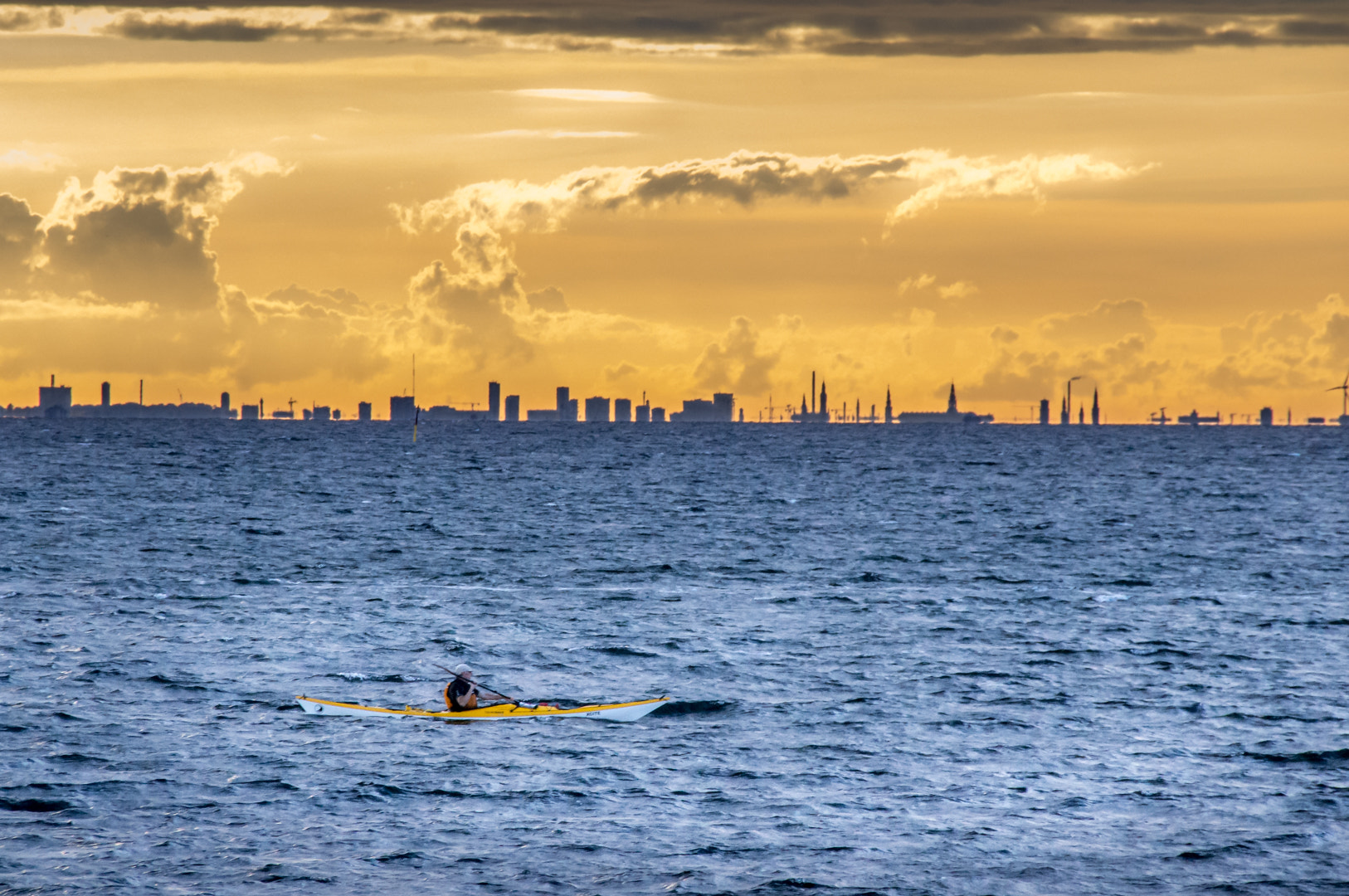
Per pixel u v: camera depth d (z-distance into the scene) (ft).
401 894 288.30
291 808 338.75
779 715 437.58
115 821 327.26
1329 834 326.85
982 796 353.92
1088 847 318.45
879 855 312.29
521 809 341.21
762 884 296.10
